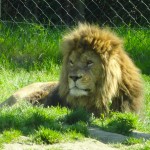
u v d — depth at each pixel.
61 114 11.62
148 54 19.61
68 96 12.23
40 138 9.67
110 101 12.05
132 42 19.86
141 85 12.66
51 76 17.41
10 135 9.70
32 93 13.71
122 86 12.23
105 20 23.02
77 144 9.64
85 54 11.98
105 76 12.01
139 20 22.98
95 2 22.80
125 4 22.91
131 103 12.34
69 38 12.27
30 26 20.14
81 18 22.44
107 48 12.05
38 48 18.88
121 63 12.32
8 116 10.72
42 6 22.92
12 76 17.08
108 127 10.80
